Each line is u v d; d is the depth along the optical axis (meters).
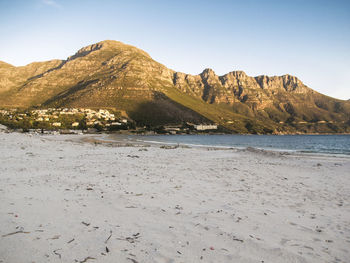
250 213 6.72
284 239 5.08
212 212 6.61
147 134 163.50
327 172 16.25
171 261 3.85
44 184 8.79
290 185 11.41
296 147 59.62
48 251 3.92
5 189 7.67
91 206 6.48
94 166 14.20
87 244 4.26
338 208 7.84
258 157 23.80
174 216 6.10
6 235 4.37
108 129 152.50
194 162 18.33
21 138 30.81
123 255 3.95
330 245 4.94
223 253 4.26
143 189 8.91
